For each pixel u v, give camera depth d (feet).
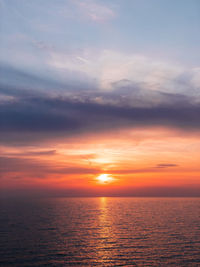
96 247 193.77
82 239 224.53
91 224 327.47
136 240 220.02
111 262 155.74
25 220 365.61
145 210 588.91
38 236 235.81
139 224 327.26
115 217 422.00
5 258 161.07
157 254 172.35
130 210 590.96
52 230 273.33
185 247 192.13
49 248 189.06
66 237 233.55
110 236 239.30
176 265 148.77
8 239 218.18
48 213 495.00
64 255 170.60
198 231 267.59
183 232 260.83
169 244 202.69
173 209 615.16
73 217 418.92
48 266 147.84
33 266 147.23
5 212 511.40
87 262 155.53
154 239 223.71
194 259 160.35
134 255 170.60
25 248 187.32
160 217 418.31
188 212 519.60
